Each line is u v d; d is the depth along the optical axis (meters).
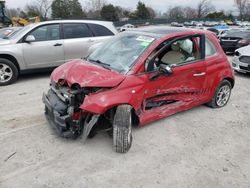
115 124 3.58
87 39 7.71
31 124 4.52
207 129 4.53
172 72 4.09
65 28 7.47
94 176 3.22
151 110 4.16
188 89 4.61
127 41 4.46
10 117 4.80
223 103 5.54
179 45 4.46
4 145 3.84
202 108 5.43
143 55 3.95
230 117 5.07
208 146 3.99
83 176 3.22
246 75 8.70
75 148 3.79
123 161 3.53
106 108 3.47
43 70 7.38
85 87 3.53
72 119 3.60
